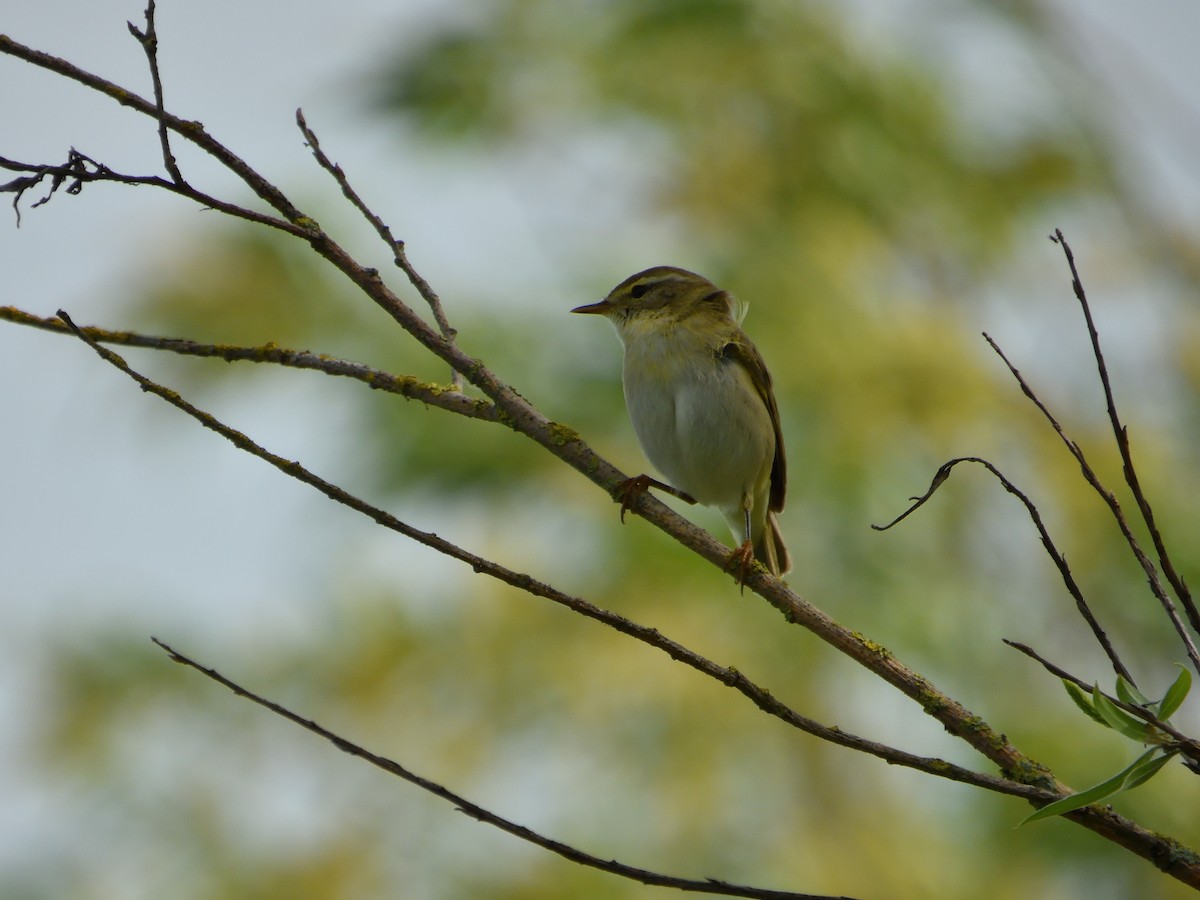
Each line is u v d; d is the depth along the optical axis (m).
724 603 11.13
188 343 6.98
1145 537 11.09
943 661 10.92
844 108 12.41
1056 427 4.98
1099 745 10.51
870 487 11.23
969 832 10.77
